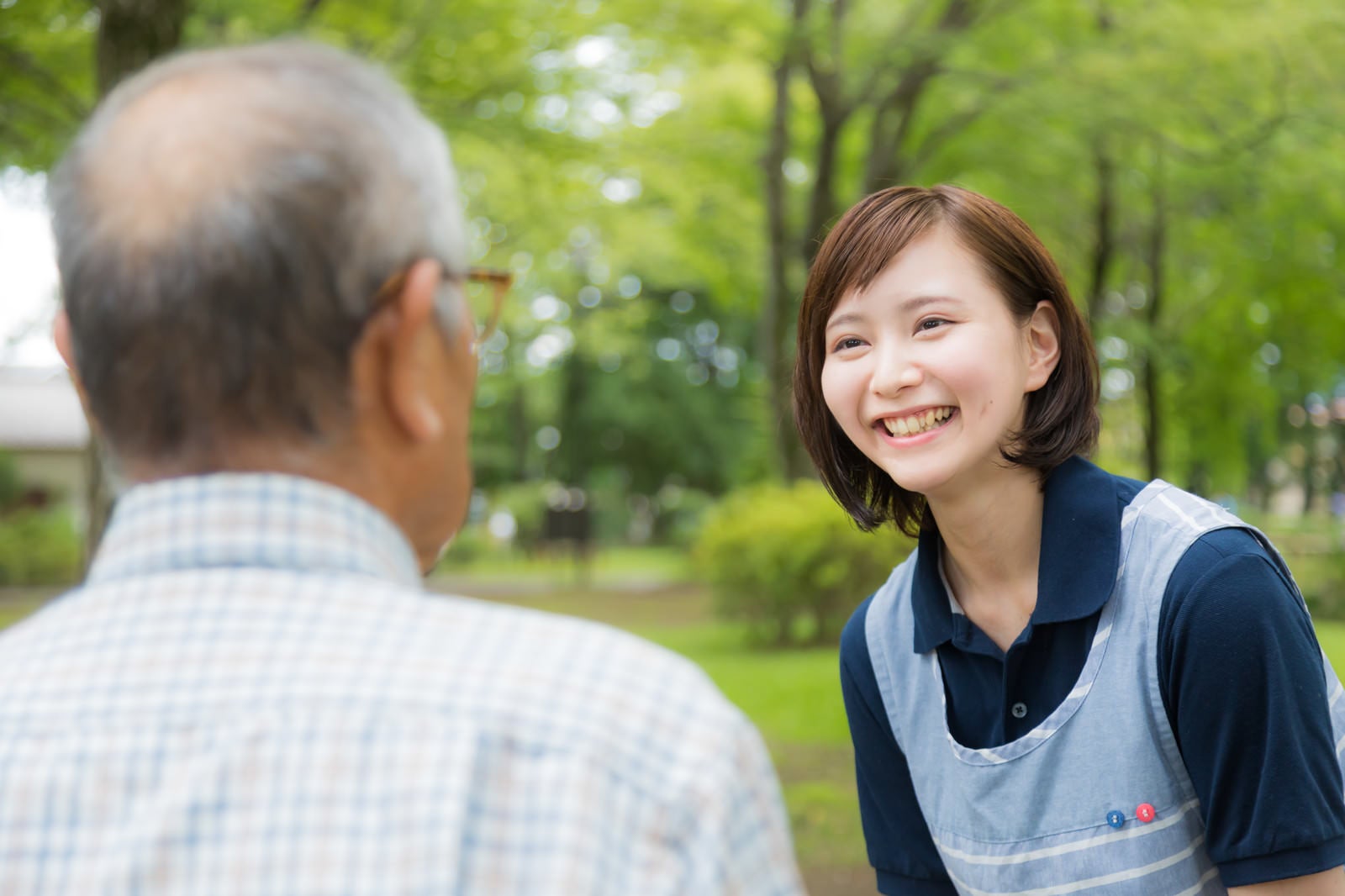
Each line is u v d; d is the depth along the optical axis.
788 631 10.76
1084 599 1.45
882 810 1.74
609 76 9.14
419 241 0.83
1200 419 17.31
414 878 0.70
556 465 37.38
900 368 1.49
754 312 16.47
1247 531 1.43
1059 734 1.47
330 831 0.71
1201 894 1.46
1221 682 1.36
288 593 0.78
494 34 7.51
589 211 10.38
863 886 4.57
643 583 20.19
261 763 0.73
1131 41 9.09
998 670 1.54
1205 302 15.91
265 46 0.84
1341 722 1.48
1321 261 13.88
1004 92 9.48
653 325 35.34
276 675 0.76
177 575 0.79
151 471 0.81
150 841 0.71
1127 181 12.91
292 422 0.80
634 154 10.04
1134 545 1.47
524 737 0.75
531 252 10.61
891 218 1.52
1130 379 15.94
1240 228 13.21
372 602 0.79
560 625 0.82
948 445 1.49
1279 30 8.34
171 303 0.76
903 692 1.64
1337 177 10.88
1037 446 1.51
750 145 11.82
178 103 0.80
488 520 29.42
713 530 11.03
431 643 0.78
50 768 0.74
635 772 0.76
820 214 10.97
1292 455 27.27
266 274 0.77
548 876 0.71
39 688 0.77
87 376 0.80
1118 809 1.45
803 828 5.21
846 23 10.02
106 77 4.84
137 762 0.74
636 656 0.81
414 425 0.83
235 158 0.78
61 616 0.80
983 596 1.58
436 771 0.73
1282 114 9.11
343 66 0.83
